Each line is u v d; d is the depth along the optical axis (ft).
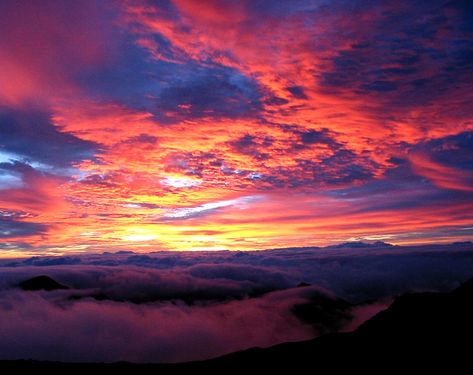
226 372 149.69
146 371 156.66
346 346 155.33
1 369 158.40
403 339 146.00
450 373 109.81
